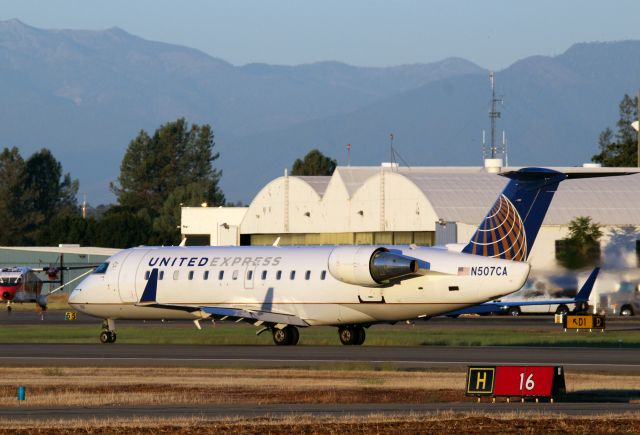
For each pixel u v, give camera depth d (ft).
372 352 440.04
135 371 374.63
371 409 274.98
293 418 254.06
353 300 481.05
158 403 291.99
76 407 283.38
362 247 483.10
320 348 467.52
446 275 466.70
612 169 479.82
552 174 454.40
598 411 265.75
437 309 471.62
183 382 338.34
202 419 253.44
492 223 467.11
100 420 253.85
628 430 237.45
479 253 468.34
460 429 239.09
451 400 296.71
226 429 239.91
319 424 244.63
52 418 261.44
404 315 478.18
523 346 470.39
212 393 312.09
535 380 289.53
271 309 497.05
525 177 460.14
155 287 498.69
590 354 416.87
